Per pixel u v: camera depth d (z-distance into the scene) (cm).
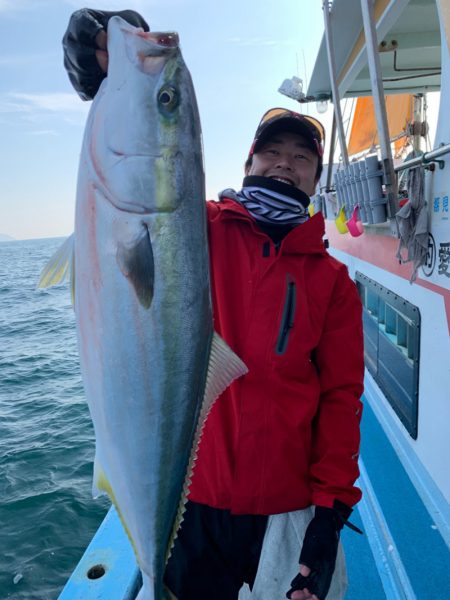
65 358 1480
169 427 143
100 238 132
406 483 302
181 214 137
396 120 695
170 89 132
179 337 140
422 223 276
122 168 131
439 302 267
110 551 229
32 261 8056
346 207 429
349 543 261
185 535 173
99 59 143
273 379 159
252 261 165
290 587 166
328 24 388
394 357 377
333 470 164
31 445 805
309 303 165
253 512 161
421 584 231
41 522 583
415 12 433
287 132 187
